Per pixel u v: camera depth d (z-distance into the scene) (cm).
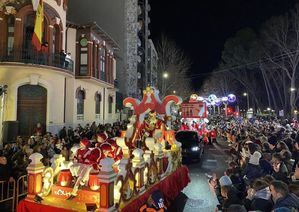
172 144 1107
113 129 2144
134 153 734
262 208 534
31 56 2006
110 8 4181
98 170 644
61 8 2309
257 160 824
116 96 3784
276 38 3725
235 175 841
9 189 944
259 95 5531
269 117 4394
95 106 2991
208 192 1148
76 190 634
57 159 725
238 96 6669
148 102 1085
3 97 1916
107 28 4184
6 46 2011
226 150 2386
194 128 2628
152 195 681
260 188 569
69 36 2567
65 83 2453
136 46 4516
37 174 657
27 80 2023
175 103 1123
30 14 2072
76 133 1995
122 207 616
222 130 3438
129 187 661
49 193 668
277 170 798
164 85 5050
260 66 4497
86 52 2630
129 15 4375
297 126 2575
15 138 1764
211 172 1543
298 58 3581
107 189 567
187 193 1136
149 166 802
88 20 4081
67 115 2453
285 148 1036
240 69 5412
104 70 3111
